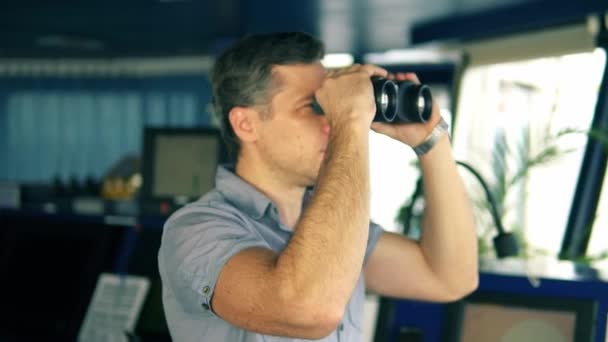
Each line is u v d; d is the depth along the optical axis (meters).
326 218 1.19
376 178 4.81
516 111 4.17
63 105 8.87
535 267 2.05
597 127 3.54
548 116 3.29
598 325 1.72
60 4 5.72
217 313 1.25
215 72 1.48
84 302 2.70
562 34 3.93
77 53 8.72
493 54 4.43
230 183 1.43
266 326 1.20
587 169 3.56
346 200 1.21
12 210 3.07
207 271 1.25
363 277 1.59
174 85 8.56
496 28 4.43
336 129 1.29
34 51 8.71
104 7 5.77
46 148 9.00
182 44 7.79
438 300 1.63
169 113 8.58
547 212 3.53
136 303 2.58
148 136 3.23
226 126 1.48
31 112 8.94
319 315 1.16
